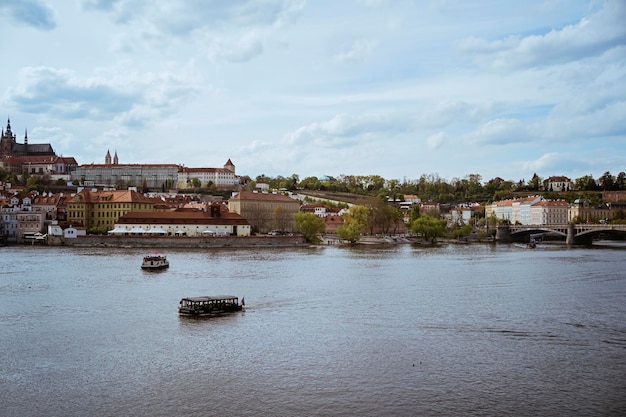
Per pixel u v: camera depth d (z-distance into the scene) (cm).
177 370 8519
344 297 13900
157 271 18488
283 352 9356
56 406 7288
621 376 8281
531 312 12256
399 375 8319
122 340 10019
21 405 7312
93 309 12394
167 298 13638
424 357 9100
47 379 8156
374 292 14625
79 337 10200
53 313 12019
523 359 9012
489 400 7475
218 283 15950
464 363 8819
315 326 10988
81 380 8131
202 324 11112
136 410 7181
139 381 8094
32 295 13962
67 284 15625
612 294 14462
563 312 12262
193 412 7138
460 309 12556
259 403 7381
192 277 17138
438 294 14375
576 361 8925
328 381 8094
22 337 10194
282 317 11731
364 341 9969
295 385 7956
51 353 9294
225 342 9900
